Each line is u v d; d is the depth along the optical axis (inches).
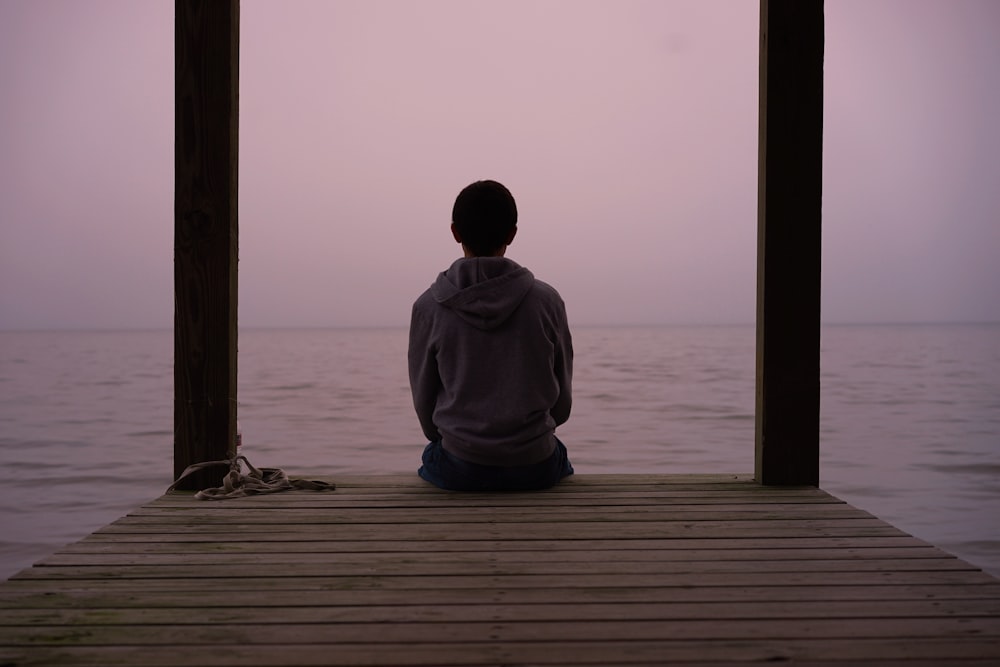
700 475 122.4
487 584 73.6
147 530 91.7
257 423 422.9
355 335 2997.0
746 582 74.2
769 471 114.7
